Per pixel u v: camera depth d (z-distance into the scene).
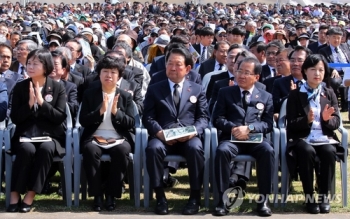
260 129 5.46
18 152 5.28
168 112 5.67
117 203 5.63
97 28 13.98
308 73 5.59
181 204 5.63
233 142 5.45
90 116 5.46
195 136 5.49
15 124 5.48
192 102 5.71
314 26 18.36
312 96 5.60
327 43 11.62
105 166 5.71
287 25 18.91
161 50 9.34
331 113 5.43
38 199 5.72
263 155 5.32
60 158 5.39
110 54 5.81
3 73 6.54
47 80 5.52
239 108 5.63
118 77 5.63
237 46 6.79
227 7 33.06
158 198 5.37
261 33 14.32
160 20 19.88
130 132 5.66
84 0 41.81
